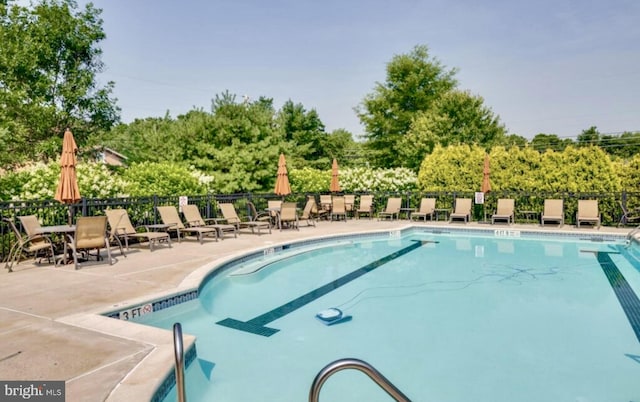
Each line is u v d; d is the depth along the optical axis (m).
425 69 33.97
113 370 2.88
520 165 13.99
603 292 6.34
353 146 39.75
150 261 7.10
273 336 4.62
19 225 7.49
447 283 6.94
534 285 6.77
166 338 3.53
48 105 19.78
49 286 5.36
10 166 17.95
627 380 3.56
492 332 4.72
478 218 14.66
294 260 9.04
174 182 11.66
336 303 5.88
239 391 3.38
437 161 15.90
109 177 10.21
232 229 11.78
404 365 3.88
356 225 13.45
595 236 10.89
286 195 14.76
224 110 19.27
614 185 12.40
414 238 12.11
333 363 1.75
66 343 3.40
